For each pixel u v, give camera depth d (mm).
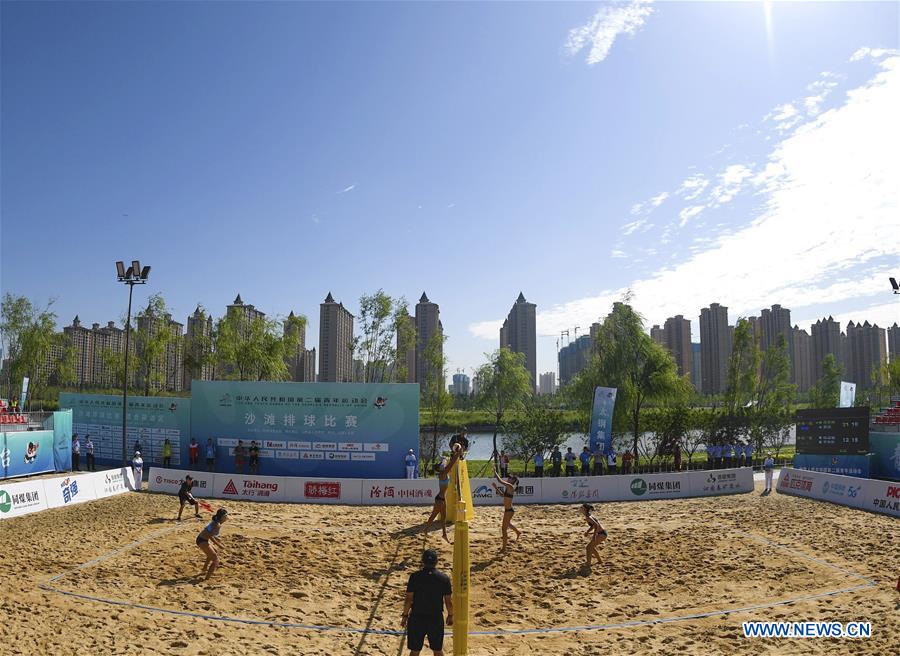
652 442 39406
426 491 24031
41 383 55656
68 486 22344
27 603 10859
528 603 12320
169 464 31141
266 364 43875
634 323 37781
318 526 19156
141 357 46156
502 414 43594
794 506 22188
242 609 11492
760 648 9352
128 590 12320
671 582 13453
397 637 10359
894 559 14430
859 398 69000
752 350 42844
